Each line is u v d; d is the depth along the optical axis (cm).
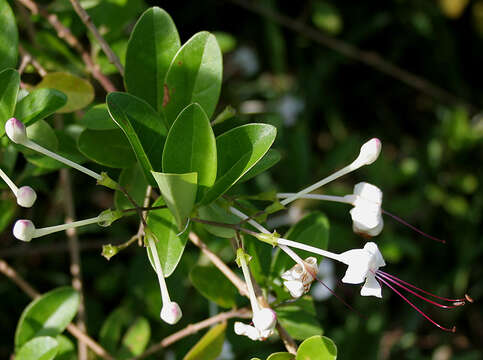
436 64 60
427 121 60
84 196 47
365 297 50
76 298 31
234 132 24
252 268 29
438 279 51
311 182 48
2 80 25
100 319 42
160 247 24
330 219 45
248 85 57
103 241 44
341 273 53
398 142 60
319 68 56
